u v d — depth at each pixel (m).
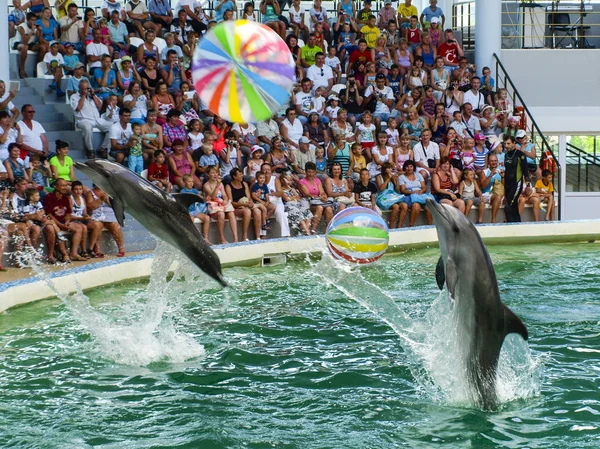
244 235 15.70
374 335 9.70
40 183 14.47
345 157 17.84
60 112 17.66
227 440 6.71
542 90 23.06
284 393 7.84
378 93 19.73
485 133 20.02
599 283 12.59
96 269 12.22
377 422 7.07
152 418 7.25
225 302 11.33
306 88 18.88
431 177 17.98
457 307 6.89
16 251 12.85
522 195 18.22
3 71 16.31
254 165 16.73
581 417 7.11
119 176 7.54
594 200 22.81
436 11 22.75
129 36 19.28
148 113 16.34
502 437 6.72
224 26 10.10
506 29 23.67
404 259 14.72
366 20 21.94
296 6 21.67
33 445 6.66
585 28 23.77
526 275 13.22
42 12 18.62
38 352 9.12
